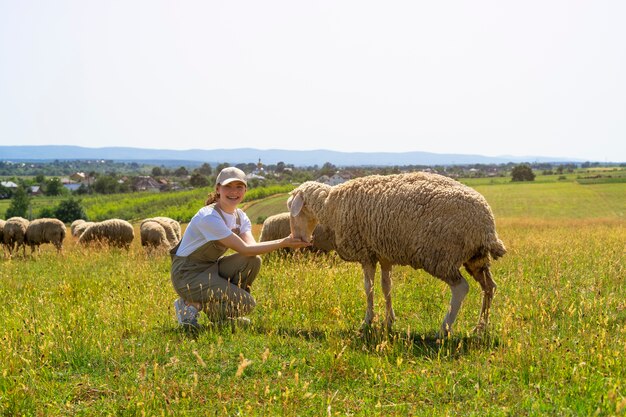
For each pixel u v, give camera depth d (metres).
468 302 7.59
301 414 4.30
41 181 186.75
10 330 6.34
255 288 8.88
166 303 7.54
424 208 6.32
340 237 7.08
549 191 91.00
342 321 6.60
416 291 8.38
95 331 6.23
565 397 4.35
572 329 6.14
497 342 5.87
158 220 19.78
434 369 5.05
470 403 4.40
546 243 12.80
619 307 6.50
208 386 4.77
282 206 69.12
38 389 4.73
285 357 5.48
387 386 4.79
